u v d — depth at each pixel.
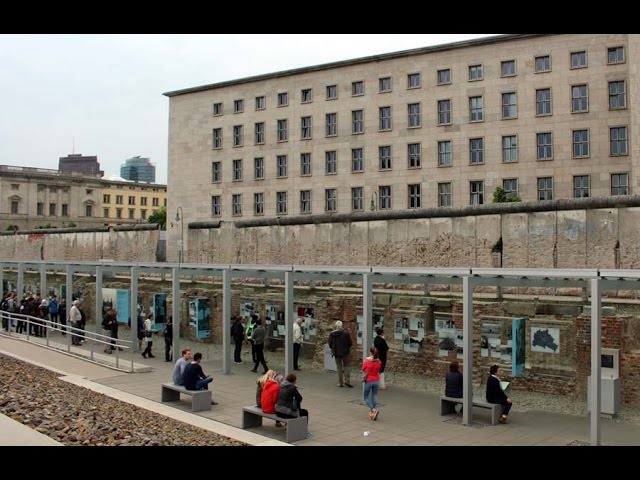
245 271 19.62
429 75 51.84
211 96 64.06
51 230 45.34
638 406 13.99
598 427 11.21
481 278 13.84
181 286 28.70
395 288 22.59
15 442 10.77
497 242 21.28
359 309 19.66
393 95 53.47
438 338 17.72
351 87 55.69
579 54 46.25
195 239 33.31
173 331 20.83
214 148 63.69
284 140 59.28
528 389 15.93
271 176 59.78
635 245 18.30
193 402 14.33
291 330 17.83
